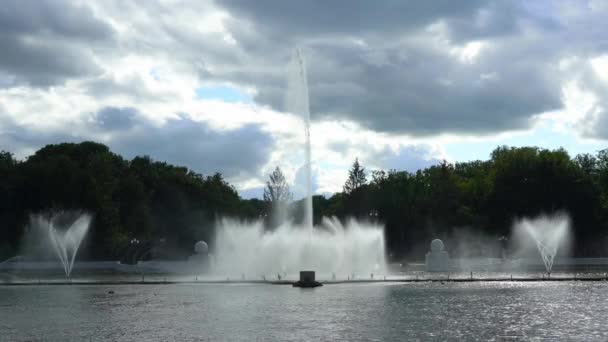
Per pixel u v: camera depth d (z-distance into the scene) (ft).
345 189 509.35
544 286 191.42
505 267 297.94
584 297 159.12
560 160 419.74
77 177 390.83
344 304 146.82
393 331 108.68
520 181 418.31
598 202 405.39
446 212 439.63
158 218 464.65
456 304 145.89
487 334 105.50
